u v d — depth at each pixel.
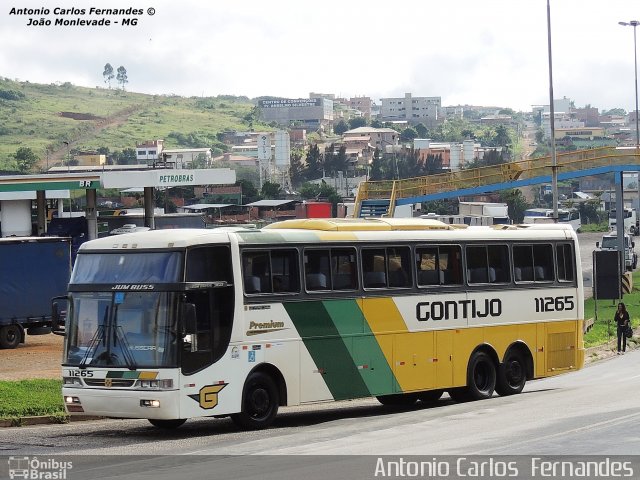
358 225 27.89
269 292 25.48
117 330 24.03
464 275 30.38
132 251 24.45
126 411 23.72
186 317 23.34
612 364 45.41
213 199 167.12
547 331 32.81
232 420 26.88
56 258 48.69
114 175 76.38
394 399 32.03
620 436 21.42
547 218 131.00
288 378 25.75
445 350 29.66
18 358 42.84
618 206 79.50
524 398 30.31
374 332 27.73
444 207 175.62
